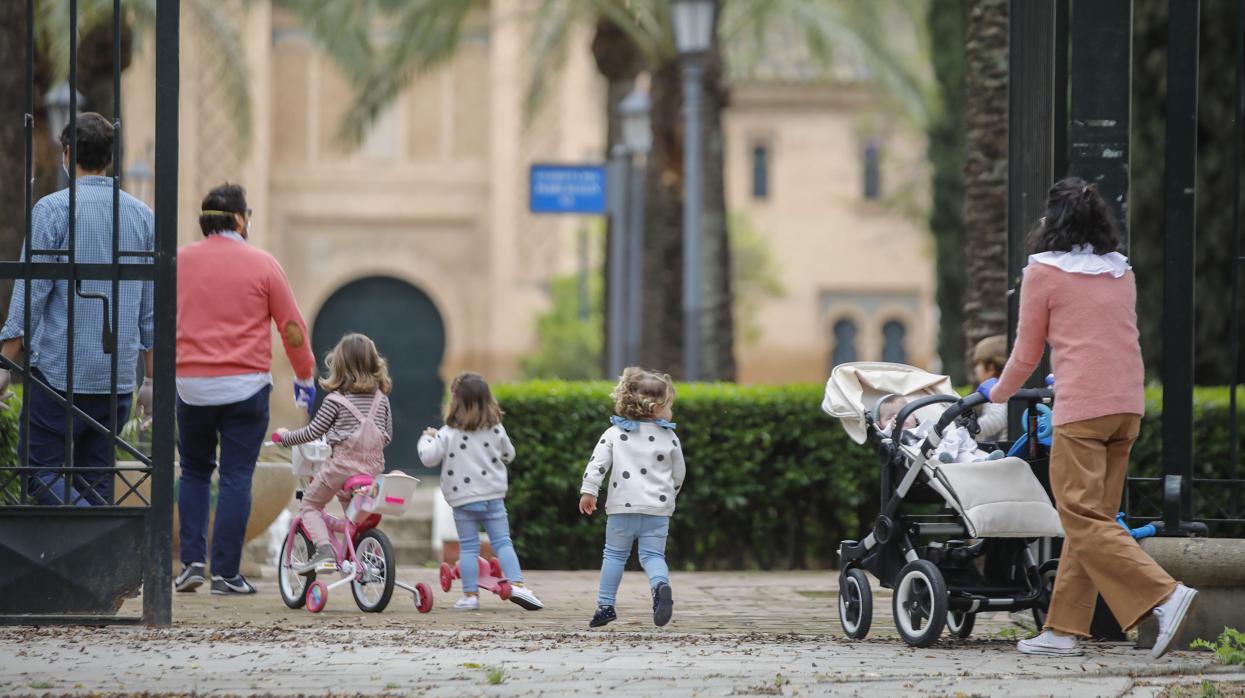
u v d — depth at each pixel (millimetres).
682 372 46062
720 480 25375
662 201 46469
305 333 18734
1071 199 14188
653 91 46938
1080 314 13977
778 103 97812
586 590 21172
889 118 93625
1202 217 32188
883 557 15484
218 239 18422
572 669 12641
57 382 16703
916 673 12648
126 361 17078
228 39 60031
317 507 17734
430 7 52500
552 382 26031
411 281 87000
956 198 46500
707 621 17422
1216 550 14562
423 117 87000
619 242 38906
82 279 15203
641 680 12078
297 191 86062
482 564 18500
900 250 98062
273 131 86000
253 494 22094
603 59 50125
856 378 16312
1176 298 15633
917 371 16500
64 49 40969
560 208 38562
